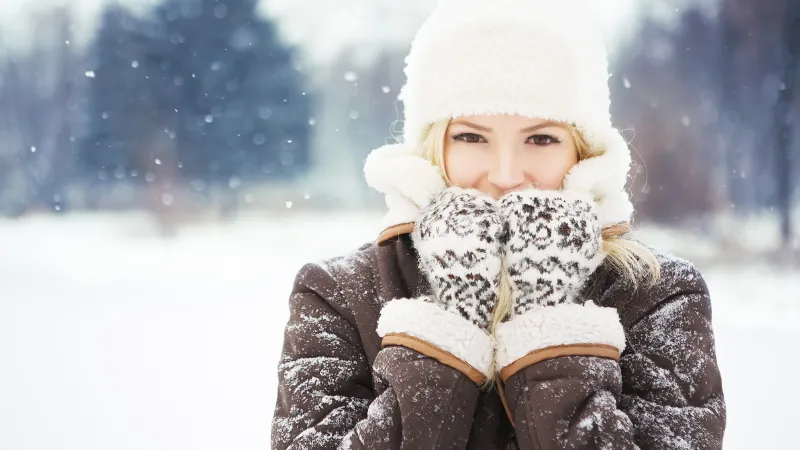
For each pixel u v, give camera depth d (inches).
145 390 198.7
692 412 56.2
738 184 734.5
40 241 797.2
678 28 821.2
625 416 53.9
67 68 1333.7
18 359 243.6
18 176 1294.3
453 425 55.5
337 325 64.1
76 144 1288.1
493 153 64.7
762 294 358.6
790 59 685.9
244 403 181.8
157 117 1285.7
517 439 56.1
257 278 468.4
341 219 1083.9
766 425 152.6
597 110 66.5
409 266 65.1
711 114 756.0
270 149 1386.6
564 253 58.7
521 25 64.0
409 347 57.2
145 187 1246.3
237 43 1350.9
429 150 67.1
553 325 56.3
